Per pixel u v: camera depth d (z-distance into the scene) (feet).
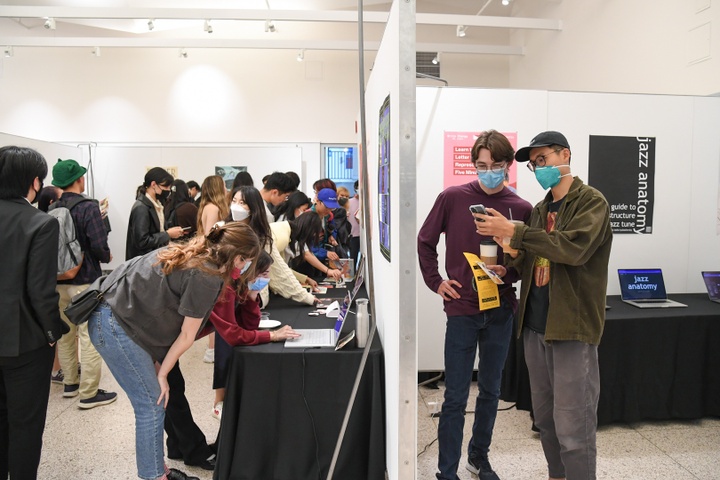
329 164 24.25
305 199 11.90
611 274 10.67
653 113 10.64
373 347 6.43
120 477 7.20
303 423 6.35
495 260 6.23
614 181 10.59
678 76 13.30
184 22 23.17
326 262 12.69
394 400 5.30
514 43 24.16
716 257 10.94
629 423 8.93
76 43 20.57
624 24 15.71
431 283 6.63
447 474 6.33
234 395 6.36
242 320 7.06
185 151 23.17
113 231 23.09
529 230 5.28
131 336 5.53
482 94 10.41
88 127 23.44
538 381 6.14
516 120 10.46
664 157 10.69
